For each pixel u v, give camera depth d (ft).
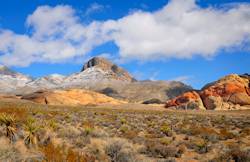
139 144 73.82
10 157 44.04
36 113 126.62
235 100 431.02
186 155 65.46
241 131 112.37
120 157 52.26
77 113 179.22
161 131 103.96
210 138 89.20
